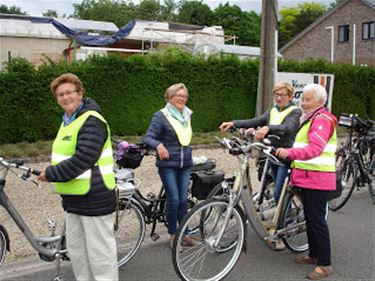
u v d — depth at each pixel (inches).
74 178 130.4
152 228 198.8
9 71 450.0
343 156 262.1
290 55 1862.7
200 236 170.7
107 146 136.3
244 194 167.9
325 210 172.1
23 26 850.8
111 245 138.8
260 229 175.2
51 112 469.1
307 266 183.5
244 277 172.9
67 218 139.4
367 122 270.5
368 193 301.3
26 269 177.5
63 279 167.0
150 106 527.8
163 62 534.0
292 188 179.9
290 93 213.0
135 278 171.9
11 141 455.8
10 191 284.8
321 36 1733.5
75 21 981.8
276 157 163.9
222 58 573.3
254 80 587.8
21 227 152.8
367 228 230.5
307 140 168.4
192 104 552.7
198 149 454.3
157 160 190.4
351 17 1612.9
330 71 638.5
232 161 395.9
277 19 357.7
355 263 186.5
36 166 365.7
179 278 171.6
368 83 681.6
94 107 134.0
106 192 135.3
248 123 218.2
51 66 472.1
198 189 195.2
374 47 1549.0
